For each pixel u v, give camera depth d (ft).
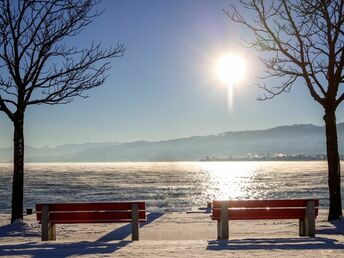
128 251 31.35
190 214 64.64
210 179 422.41
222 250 31.32
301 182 322.55
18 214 54.34
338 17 52.08
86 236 45.16
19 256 29.84
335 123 53.88
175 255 29.48
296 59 54.75
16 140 55.42
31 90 55.31
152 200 163.63
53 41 55.01
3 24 53.47
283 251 30.63
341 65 52.44
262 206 40.04
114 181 347.56
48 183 306.96
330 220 53.47
